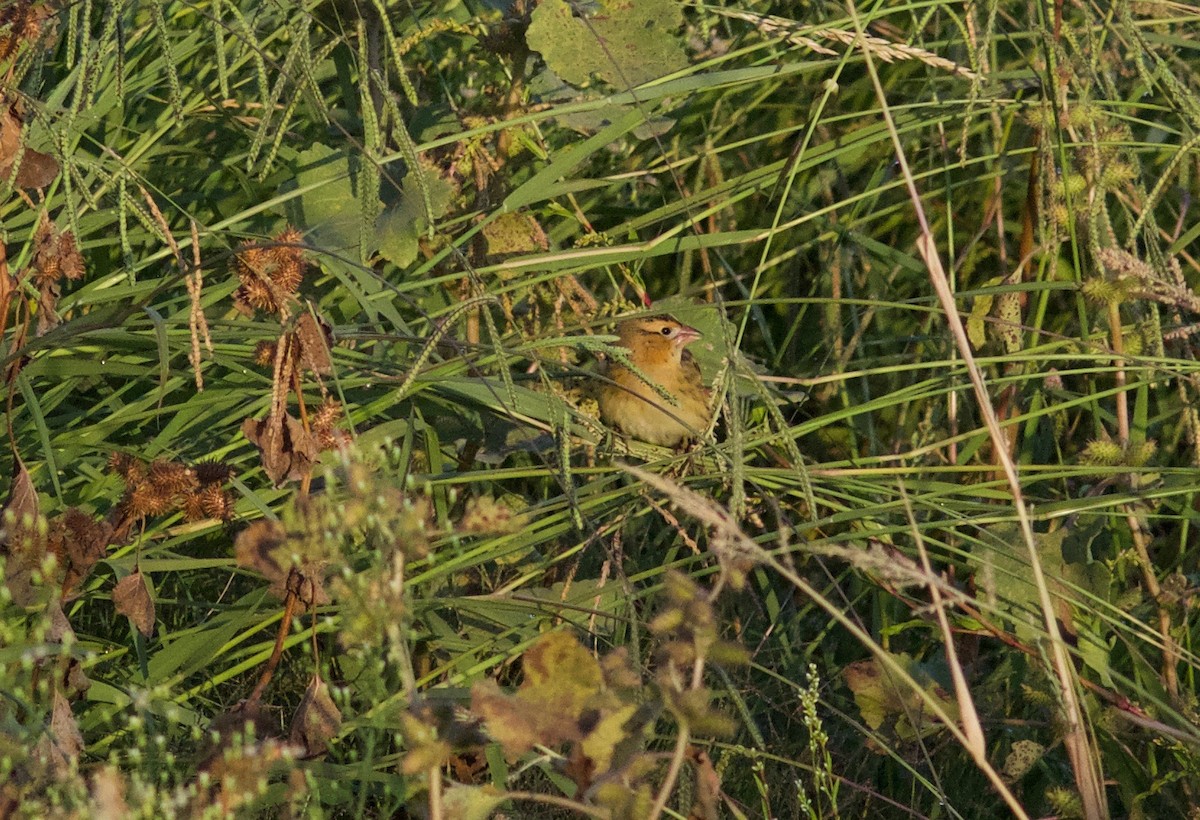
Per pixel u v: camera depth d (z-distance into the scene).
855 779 8.55
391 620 5.19
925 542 8.87
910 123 10.75
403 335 8.37
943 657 8.80
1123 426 8.95
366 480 5.39
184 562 7.61
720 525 5.18
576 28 9.20
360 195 8.64
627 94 9.10
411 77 11.06
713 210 10.05
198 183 10.32
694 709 4.83
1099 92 11.20
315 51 9.47
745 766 8.24
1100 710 7.87
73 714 7.23
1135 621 7.76
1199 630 8.84
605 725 5.00
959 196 12.91
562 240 11.40
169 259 9.71
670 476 8.84
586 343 8.01
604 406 10.79
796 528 7.73
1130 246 8.95
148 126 10.45
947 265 12.81
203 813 5.27
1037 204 9.86
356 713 7.60
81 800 5.14
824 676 9.37
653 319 10.91
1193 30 12.84
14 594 6.67
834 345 11.33
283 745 6.12
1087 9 9.77
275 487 7.48
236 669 7.71
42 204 8.24
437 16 11.20
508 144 9.79
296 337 6.98
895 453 10.48
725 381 8.17
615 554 8.52
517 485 10.23
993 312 10.05
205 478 7.34
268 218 10.09
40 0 7.64
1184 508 8.99
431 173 8.91
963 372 9.69
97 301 8.70
